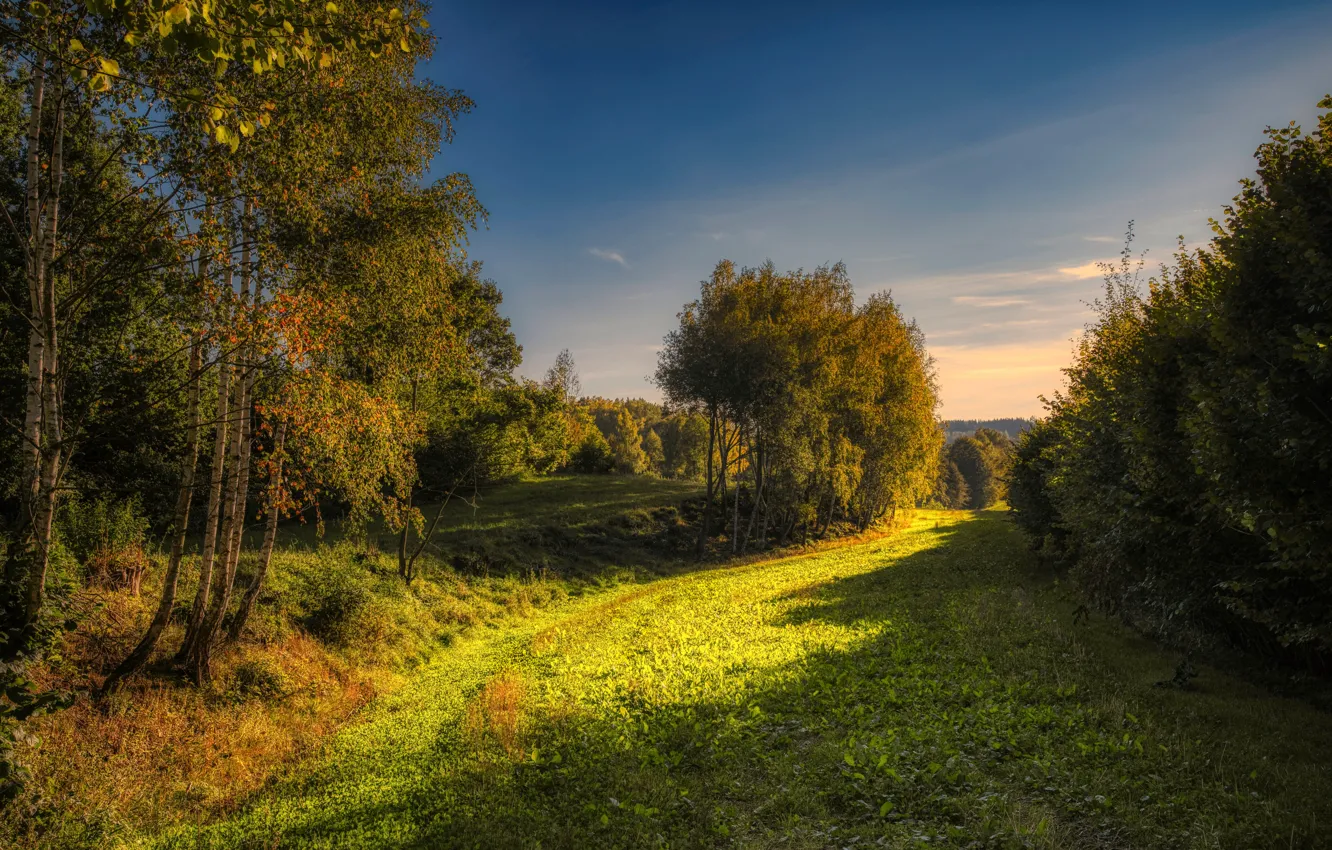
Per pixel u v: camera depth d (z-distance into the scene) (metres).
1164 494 10.93
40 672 11.36
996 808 7.52
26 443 8.95
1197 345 10.52
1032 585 25.28
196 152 10.92
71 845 8.20
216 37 5.59
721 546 47.84
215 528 13.90
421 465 38.81
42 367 9.30
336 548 26.66
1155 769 8.29
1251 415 7.71
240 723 12.67
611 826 8.09
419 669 19.02
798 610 23.14
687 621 22.41
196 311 12.03
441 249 16.50
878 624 19.25
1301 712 10.18
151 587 16.89
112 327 12.98
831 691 12.91
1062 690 11.52
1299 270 7.61
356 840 8.19
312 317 12.54
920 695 12.14
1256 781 7.76
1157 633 15.05
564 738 11.37
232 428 14.62
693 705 12.84
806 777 9.09
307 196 12.48
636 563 39.97
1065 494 17.34
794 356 44.59
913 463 58.25
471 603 26.69
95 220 10.59
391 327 15.63
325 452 14.74
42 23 8.38
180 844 8.43
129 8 5.59
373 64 13.49
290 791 10.30
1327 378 7.04
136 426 14.38
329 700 14.98
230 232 11.91
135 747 10.70
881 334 54.38
